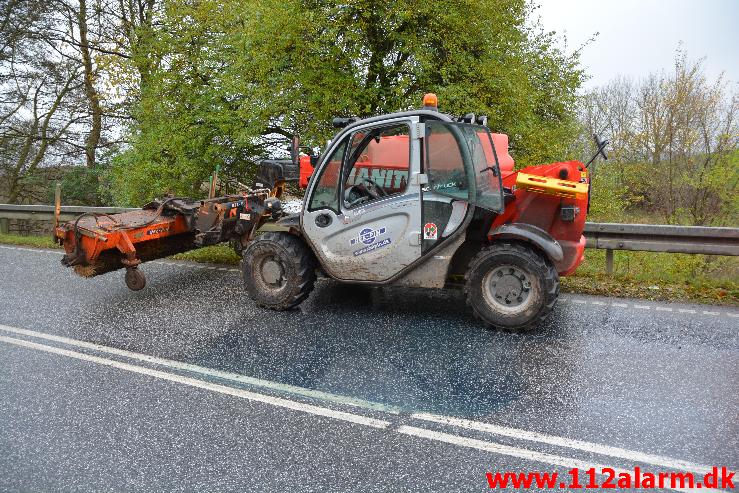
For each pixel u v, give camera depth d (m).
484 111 9.26
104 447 3.31
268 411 3.72
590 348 4.70
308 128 9.74
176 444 3.33
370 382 4.12
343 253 5.49
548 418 3.55
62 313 5.93
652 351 4.62
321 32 9.32
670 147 12.14
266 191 7.51
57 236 6.11
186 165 10.68
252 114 9.52
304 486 2.91
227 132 10.33
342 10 8.97
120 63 12.04
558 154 11.05
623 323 5.35
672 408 3.64
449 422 3.53
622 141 13.04
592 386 3.98
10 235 11.74
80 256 6.05
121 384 4.16
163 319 5.66
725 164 11.03
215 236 6.59
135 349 4.86
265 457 3.18
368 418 3.60
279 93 9.45
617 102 14.91
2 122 19.17
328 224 5.49
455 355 4.59
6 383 4.20
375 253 5.37
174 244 6.87
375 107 9.82
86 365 4.52
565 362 4.41
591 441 3.28
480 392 3.93
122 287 6.99
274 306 5.84
